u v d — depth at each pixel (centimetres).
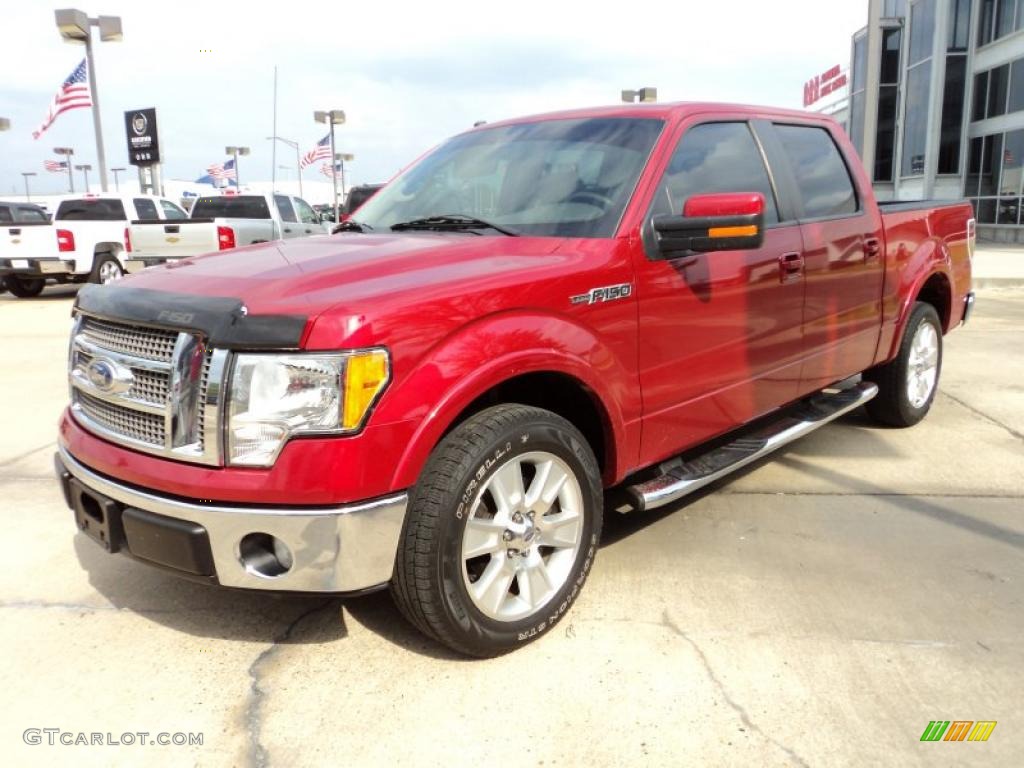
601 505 313
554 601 296
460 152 411
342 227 394
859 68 2962
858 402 484
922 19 2589
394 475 247
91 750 243
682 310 340
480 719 253
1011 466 479
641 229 324
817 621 307
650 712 255
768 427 430
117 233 1580
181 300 262
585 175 348
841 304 449
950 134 2514
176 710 261
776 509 418
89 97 1958
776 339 400
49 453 535
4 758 240
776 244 392
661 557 363
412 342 249
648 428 335
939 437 538
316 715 257
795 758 234
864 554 364
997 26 2312
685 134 362
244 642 300
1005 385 681
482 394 285
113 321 279
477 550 272
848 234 448
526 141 388
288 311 243
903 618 309
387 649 293
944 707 256
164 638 304
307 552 242
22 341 998
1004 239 2300
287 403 238
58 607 327
